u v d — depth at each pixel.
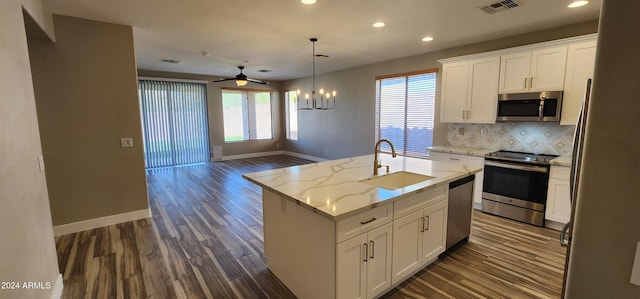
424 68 5.19
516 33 3.92
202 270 2.59
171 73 7.39
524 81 3.69
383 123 6.18
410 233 2.28
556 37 3.64
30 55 3.02
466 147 4.68
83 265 2.67
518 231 3.36
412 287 2.32
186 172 6.82
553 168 3.33
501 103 3.91
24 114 1.86
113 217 3.62
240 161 8.31
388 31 3.81
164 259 2.78
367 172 2.73
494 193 3.85
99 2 2.81
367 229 1.92
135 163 3.71
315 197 1.95
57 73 3.16
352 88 6.80
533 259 2.73
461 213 2.89
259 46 4.62
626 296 0.73
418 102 5.41
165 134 7.47
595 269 0.76
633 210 0.69
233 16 3.23
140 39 4.16
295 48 4.79
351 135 6.98
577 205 0.78
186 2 2.84
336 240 1.75
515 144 4.14
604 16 0.68
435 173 2.71
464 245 3.02
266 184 2.28
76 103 3.29
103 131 3.46
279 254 2.38
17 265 1.59
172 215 3.96
